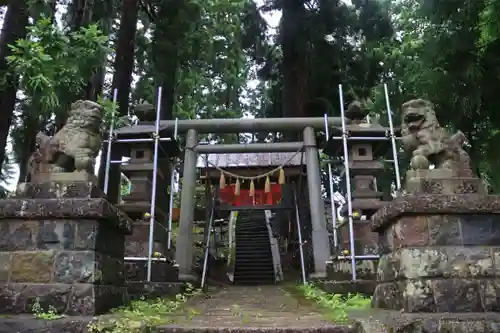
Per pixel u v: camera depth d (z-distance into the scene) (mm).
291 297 8016
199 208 17047
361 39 15898
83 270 4328
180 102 17266
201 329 4156
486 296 4082
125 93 11625
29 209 4457
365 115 9711
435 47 8859
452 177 4672
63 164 5043
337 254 8664
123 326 3941
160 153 9453
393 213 4461
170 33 13039
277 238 16875
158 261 7980
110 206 4672
